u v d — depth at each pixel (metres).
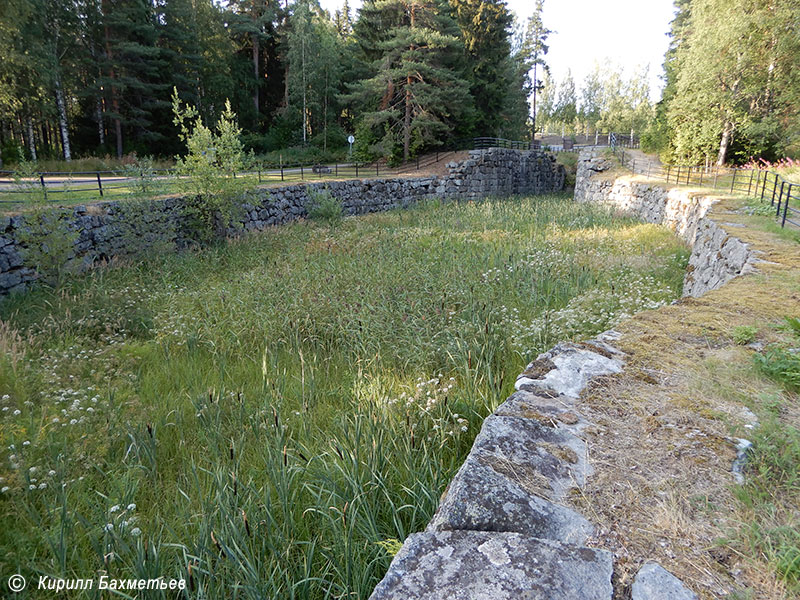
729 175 21.59
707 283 8.21
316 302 7.74
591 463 2.12
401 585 1.49
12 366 5.30
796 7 21.34
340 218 20.12
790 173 17.83
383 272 9.89
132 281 10.09
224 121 14.18
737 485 1.98
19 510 3.31
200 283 10.08
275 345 6.49
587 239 13.88
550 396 2.71
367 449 3.72
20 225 9.59
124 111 36.28
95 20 32.81
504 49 38.03
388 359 5.99
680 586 1.48
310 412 4.76
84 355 6.25
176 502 3.57
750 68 23.02
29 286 9.53
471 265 10.69
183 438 4.48
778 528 1.71
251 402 5.12
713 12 23.66
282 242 14.48
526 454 2.14
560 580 1.47
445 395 4.51
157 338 7.00
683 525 1.76
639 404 2.64
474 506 1.81
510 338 6.30
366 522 3.02
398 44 30.11
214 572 2.75
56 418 4.17
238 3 48.75
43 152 32.44
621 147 40.47
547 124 90.50
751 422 2.46
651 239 13.79
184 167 13.62
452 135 35.25
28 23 27.72
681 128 26.97
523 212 19.91
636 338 3.64
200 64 40.09
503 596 1.41
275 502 3.43
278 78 51.94
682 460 2.15
